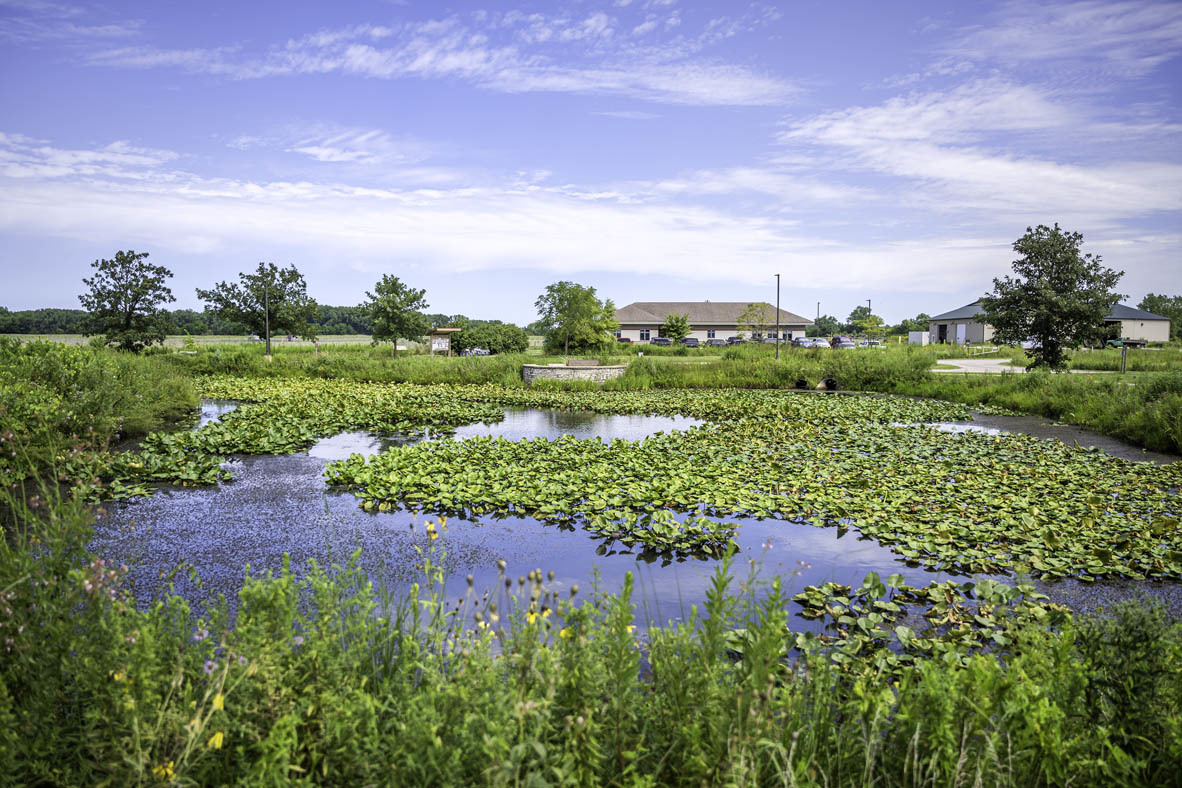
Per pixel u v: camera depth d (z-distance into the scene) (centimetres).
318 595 281
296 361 2831
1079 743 243
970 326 5725
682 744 249
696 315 7481
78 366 1197
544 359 3309
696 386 2589
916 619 496
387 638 296
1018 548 640
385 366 2752
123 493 816
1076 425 1593
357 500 817
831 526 738
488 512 772
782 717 246
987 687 247
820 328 11075
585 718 232
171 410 1530
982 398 2067
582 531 703
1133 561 609
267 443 1155
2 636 252
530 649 250
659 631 292
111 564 308
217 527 701
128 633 259
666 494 820
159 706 225
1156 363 3112
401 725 226
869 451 1195
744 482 912
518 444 1181
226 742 238
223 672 230
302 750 238
